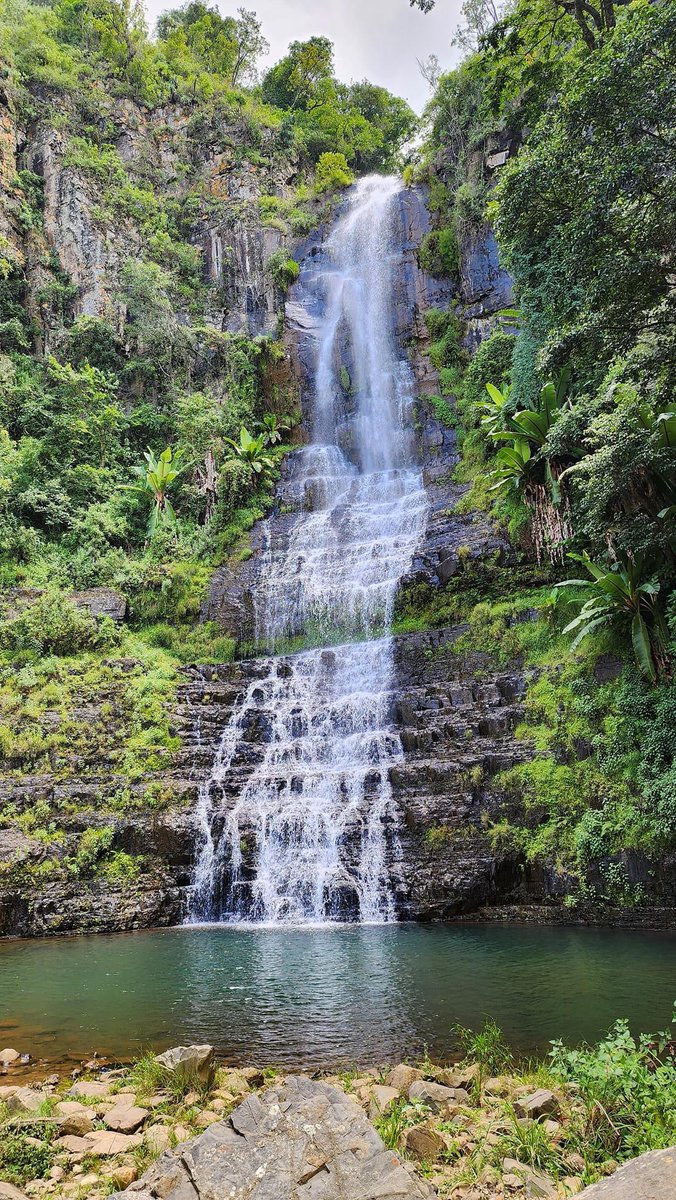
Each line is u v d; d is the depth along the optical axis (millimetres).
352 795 17703
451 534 25234
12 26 45406
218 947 12398
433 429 32500
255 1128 3396
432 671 20719
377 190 44031
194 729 20484
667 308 12344
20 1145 4301
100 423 32750
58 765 18672
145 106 49500
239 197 47000
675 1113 3961
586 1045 6137
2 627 23016
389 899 15250
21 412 32875
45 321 38031
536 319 19906
